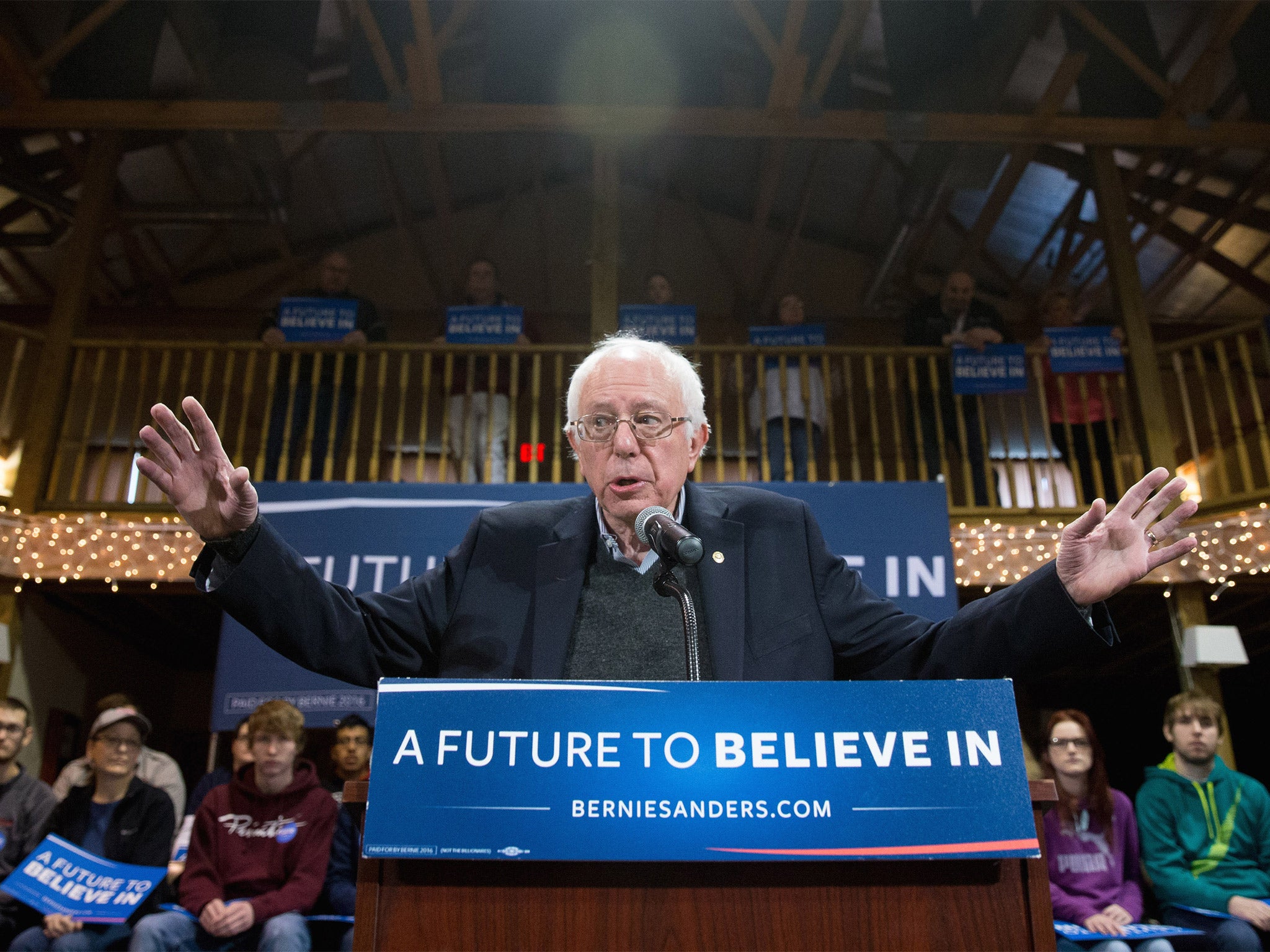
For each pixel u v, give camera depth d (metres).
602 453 1.45
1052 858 3.59
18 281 9.29
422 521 5.10
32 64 6.80
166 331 9.75
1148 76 6.75
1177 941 3.39
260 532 1.18
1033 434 7.25
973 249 8.88
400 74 7.13
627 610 1.39
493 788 0.91
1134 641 7.23
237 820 3.39
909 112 7.04
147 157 8.31
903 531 5.10
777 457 6.07
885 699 0.96
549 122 6.96
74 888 3.13
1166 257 9.14
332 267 6.41
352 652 1.28
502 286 10.40
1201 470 9.06
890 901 0.92
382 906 0.91
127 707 3.85
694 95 8.16
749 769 0.92
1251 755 8.50
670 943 0.89
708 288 10.48
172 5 6.82
